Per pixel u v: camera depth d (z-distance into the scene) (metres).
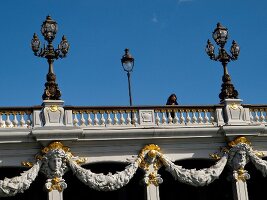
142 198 36.84
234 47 37.41
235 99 36.41
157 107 35.41
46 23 34.72
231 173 35.91
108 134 33.88
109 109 34.66
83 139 33.59
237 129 35.41
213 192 37.84
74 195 36.81
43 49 34.62
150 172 34.31
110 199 37.22
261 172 36.62
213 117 36.12
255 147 36.28
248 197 37.47
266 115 37.06
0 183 31.77
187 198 37.94
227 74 37.03
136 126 34.69
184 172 34.31
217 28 37.22
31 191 35.56
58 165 32.81
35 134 32.59
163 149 34.91
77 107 34.25
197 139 35.38
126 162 34.22
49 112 33.56
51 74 34.38
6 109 33.44
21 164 32.91
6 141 32.59
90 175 33.06
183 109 35.81
